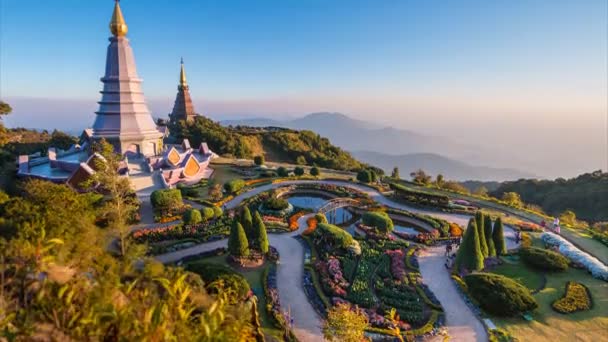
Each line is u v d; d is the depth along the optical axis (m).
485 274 31.22
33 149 89.06
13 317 12.03
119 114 63.59
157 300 13.24
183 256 36.41
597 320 28.25
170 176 61.97
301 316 27.81
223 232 42.06
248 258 35.47
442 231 45.94
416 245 41.66
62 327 12.33
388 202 60.22
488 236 37.72
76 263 17.36
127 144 63.88
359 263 36.28
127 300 13.79
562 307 29.47
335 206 55.19
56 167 59.06
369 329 25.84
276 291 30.30
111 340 11.95
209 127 112.94
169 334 11.20
